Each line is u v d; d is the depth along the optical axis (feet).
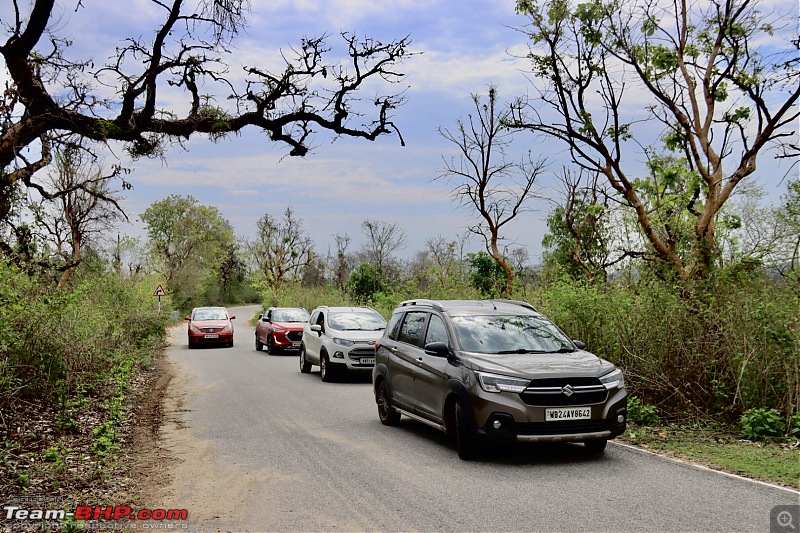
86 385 42.14
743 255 40.16
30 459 26.17
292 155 40.73
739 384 31.50
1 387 30.45
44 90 35.04
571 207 67.21
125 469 25.48
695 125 43.09
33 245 38.58
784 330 30.89
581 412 24.49
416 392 30.40
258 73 38.81
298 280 173.37
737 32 42.57
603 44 44.75
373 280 131.23
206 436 31.78
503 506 19.67
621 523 17.95
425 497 20.79
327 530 18.02
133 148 39.06
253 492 22.03
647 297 38.01
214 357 78.18
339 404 41.60
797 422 28.73
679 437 29.76
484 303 31.73
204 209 241.35
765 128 39.88
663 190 46.70
